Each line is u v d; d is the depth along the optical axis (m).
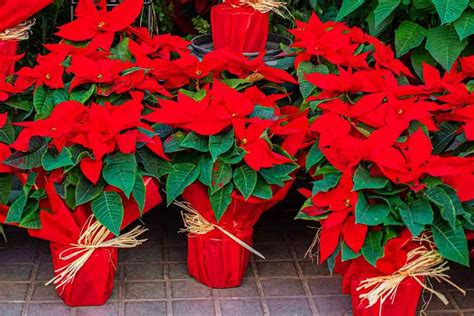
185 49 2.98
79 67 2.75
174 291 2.88
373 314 2.67
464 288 2.91
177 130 2.79
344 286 2.72
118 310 2.79
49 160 2.65
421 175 2.60
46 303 2.81
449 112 2.83
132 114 2.67
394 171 2.57
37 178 2.71
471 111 2.70
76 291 2.77
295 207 3.27
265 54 3.00
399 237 2.58
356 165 2.63
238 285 2.90
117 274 2.94
